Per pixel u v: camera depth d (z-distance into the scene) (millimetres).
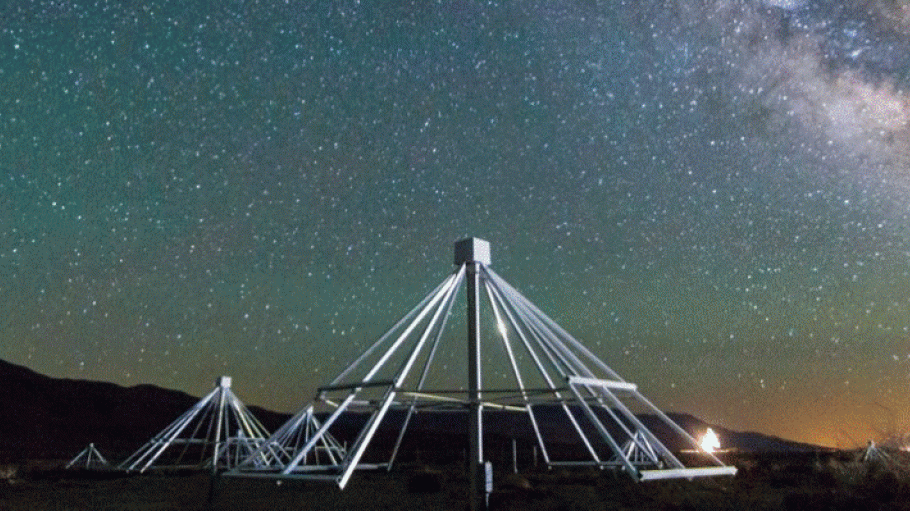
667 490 20750
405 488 23547
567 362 12820
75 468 38125
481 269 13312
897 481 20219
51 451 81062
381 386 11812
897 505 16750
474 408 12211
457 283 13023
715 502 17922
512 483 21297
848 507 16375
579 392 12062
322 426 11453
